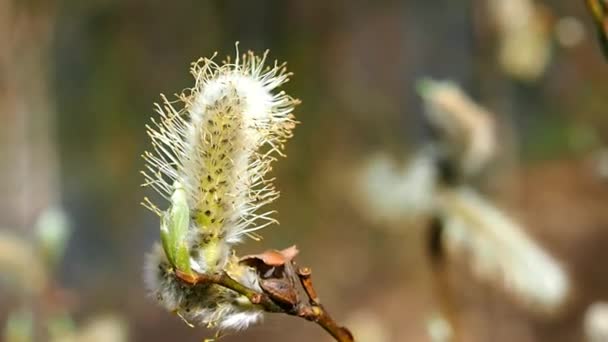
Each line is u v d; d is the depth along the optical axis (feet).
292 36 5.29
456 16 4.59
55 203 3.99
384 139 4.90
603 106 2.50
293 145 4.90
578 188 3.98
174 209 0.90
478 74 2.05
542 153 4.05
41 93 3.98
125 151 4.69
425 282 3.86
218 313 0.92
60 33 4.43
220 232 0.92
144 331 3.69
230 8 5.23
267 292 0.91
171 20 5.12
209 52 5.21
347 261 4.21
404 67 4.96
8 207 3.77
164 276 0.92
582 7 2.50
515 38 1.75
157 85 5.05
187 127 0.93
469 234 1.34
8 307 2.06
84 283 3.96
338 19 5.28
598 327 1.32
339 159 4.88
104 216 4.31
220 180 0.92
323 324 0.92
